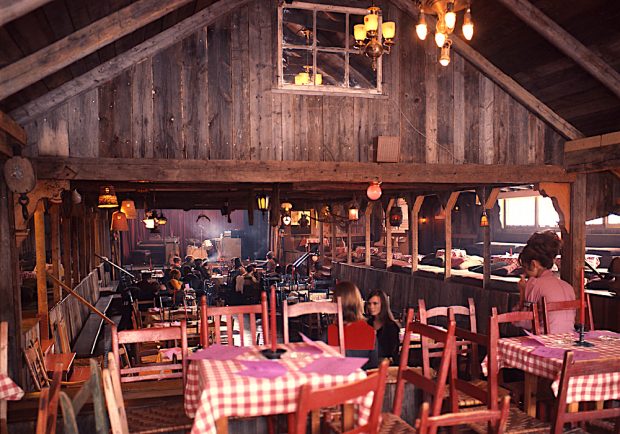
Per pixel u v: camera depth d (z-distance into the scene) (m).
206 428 2.83
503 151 7.41
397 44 7.05
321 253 17.27
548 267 5.27
